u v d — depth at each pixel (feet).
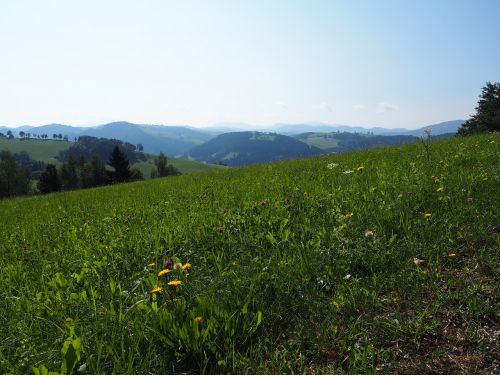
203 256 16.01
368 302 11.87
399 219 17.53
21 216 40.16
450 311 11.09
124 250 18.15
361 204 20.47
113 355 9.38
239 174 51.21
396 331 10.33
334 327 10.66
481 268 13.12
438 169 27.20
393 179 25.70
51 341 10.50
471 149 36.35
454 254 13.85
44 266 16.98
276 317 11.25
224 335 10.19
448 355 9.48
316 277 13.47
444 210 18.48
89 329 10.73
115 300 12.65
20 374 8.98
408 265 13.69
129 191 53.11
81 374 8.78
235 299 11.69
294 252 15.17
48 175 315.17
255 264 14.40
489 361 9.12
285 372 9.15
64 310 12.14
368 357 9.46
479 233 15.29
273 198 24.80
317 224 18.51
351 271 14.06
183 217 22.63
